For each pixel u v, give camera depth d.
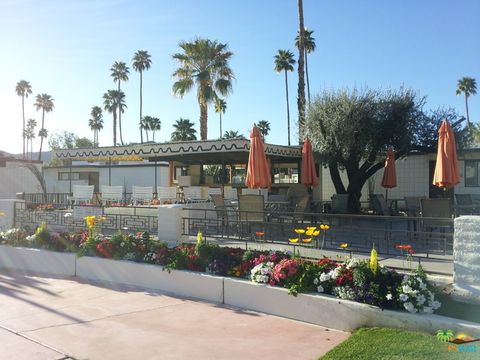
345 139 16.41
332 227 7.72
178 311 6.28
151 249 8.00
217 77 26.78
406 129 16.38
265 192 15.05
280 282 6.20
